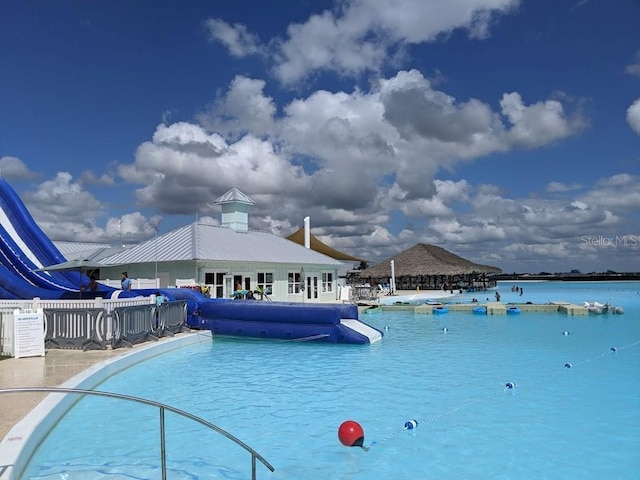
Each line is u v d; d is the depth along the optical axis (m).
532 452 7.00
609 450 7.05
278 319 18.39
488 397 10.00
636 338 18.72
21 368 11.15
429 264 58.53
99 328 13.96
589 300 42.72
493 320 26.52
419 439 7.57
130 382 11.36
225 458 6.79
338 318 17.88
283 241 39.12
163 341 16.05
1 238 22.42
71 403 9.01
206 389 10.71
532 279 123.75
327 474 6.32
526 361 14.08
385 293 50.56
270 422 8.38
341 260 52.31
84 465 6.43
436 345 17.41
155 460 6.65
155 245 30.58
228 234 34.22
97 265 17.58
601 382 11.33
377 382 11.41
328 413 8.90
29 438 6.39
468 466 6.55
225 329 18.91
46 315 14.22
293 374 12.35
